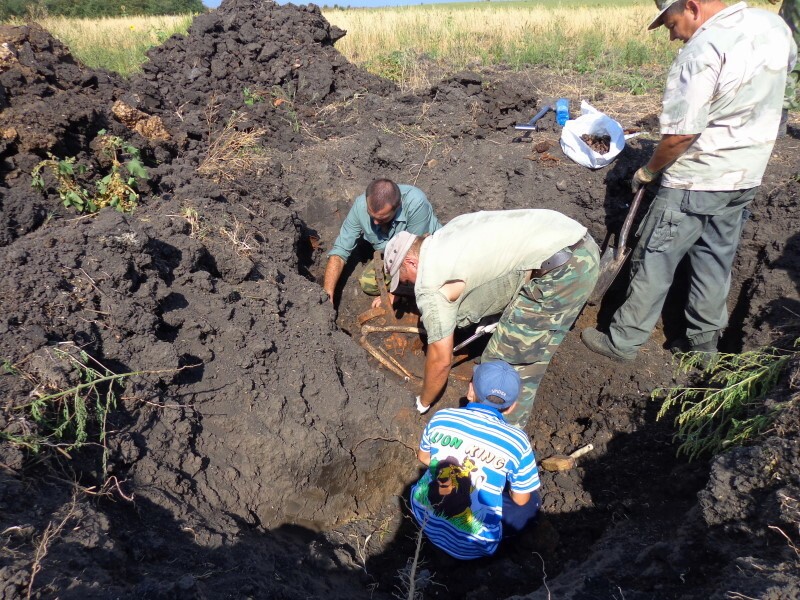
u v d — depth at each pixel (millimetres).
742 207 3197
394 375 3961
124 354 2516
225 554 2078
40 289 2430
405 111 5633
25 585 1487
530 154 4848
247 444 2666
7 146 3422
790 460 2115
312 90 5879
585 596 2158
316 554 2561
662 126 2975
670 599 2018
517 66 7816
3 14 17281
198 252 3225
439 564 2781
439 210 5062
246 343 3008
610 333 3828
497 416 2521
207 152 4715
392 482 3172
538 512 2930
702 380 3568
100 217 3143
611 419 3547
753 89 2850
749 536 1995
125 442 2230
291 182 4926
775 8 11219
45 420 2041
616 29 9602
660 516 2709
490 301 3006
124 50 9594
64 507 1836
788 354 3084
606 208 4434
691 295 3559
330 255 4316
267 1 6297
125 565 1795
